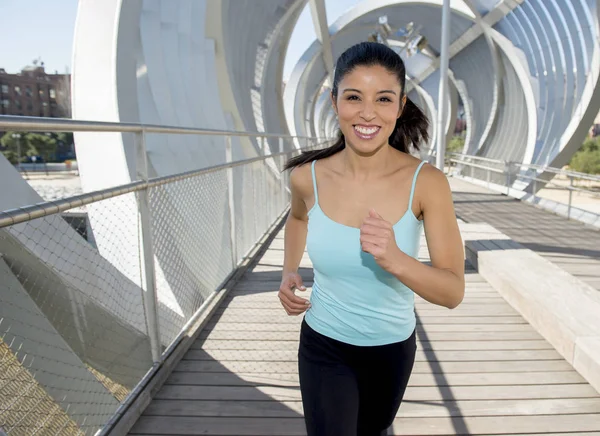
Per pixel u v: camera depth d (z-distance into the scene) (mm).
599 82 11750
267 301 3748
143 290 2523
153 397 2375
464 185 14500
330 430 1208
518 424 2180
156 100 5965
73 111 4094
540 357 2818
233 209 4262
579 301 3146
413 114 1307
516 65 15852
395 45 23922
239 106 8594
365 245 1021
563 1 12617
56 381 2389
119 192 2070
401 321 1245
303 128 20828
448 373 2637
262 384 2520
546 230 7910
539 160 14773
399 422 2193
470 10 16031
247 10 10656
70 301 2697
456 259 1168
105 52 4125
